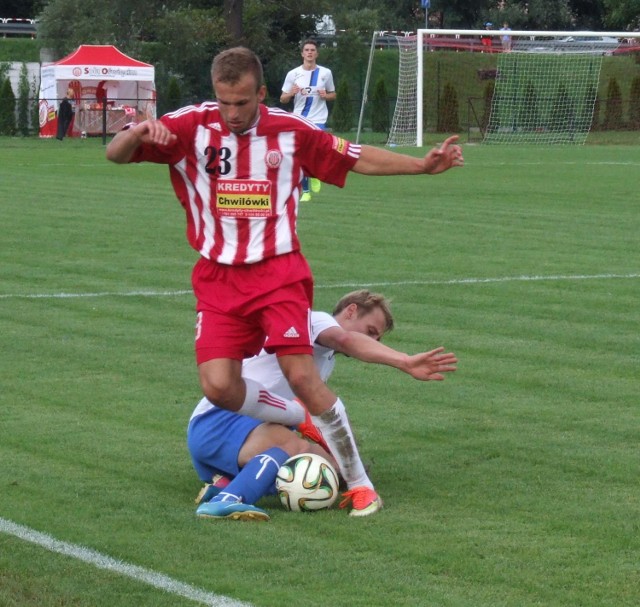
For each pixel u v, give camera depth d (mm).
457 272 30203
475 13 168750
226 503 12508
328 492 12898
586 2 170750
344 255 33000
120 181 58031
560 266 31328
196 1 128500
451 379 19469
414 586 10594
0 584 10594
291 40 135000
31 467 14469
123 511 12766
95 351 21344
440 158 13047
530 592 10484
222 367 12805
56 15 122938
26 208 44312
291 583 10648
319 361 13961
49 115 106438
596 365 20484
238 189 12703
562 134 113250
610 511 12812
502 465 14680
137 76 106062
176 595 10336
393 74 133375
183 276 29359
